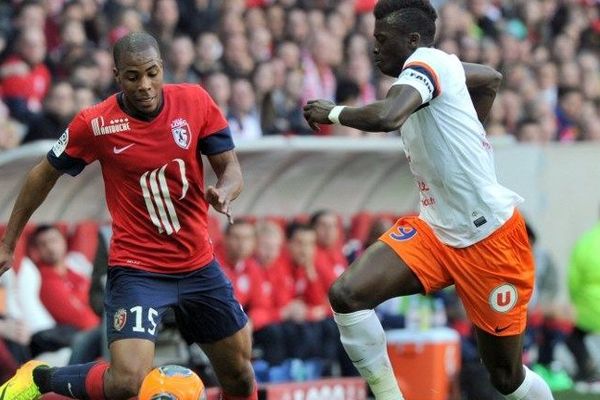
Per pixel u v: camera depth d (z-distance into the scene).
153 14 42.56
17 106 37.44
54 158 20.08
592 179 40.28
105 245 26.89
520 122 48.28
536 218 38.41
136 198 19.98
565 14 57.88
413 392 31.47
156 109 19.81
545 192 39.75
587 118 52.25
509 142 37.88
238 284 32.62
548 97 52.56
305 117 19.62
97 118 19.84
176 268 20.22
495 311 20.34
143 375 19.55
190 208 20.16
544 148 39.75
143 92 19.34
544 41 57.25
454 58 20.09
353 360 20.52
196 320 20.69
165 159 19.81
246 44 43.00
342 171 36.22
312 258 34.41
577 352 37.97
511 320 20.41
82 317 31.02
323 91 44.81
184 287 20.31
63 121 34.94
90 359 27.41
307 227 34.44
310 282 34.34
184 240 20.19
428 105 19.78
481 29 53.56
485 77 20.61
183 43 40.34
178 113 19.94
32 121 34.88
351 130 39.44
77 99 35.62
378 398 20.66
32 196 20.41
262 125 38.16
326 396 30.97
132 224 20.12
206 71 40.81
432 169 20.06
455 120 19.78
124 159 19.80
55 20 40.62
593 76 54.75
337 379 31.77
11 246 20.64
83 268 32.16
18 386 21.25
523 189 38.19
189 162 19.97
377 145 34.22
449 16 50.31
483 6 53.84
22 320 29.83
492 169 20.33
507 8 56.66
